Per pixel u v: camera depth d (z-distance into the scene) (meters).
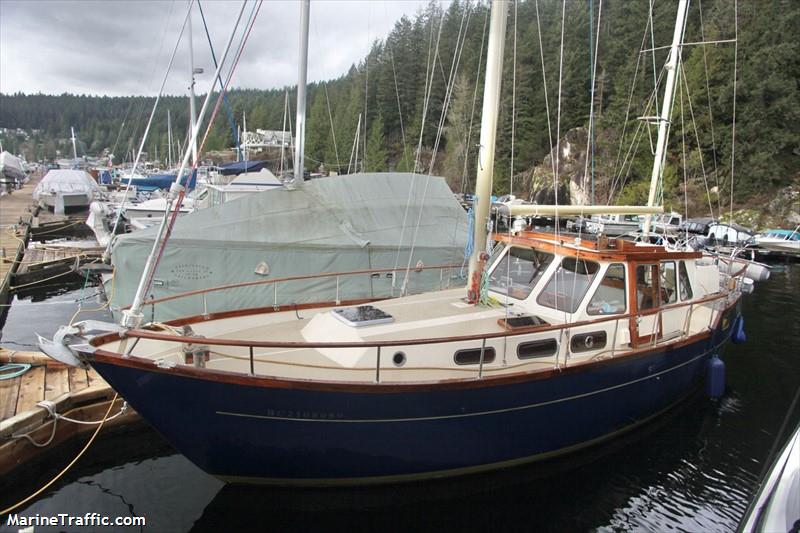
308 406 4.62
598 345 6.11
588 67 44.22
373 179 10.98
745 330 12.27
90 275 15.22
